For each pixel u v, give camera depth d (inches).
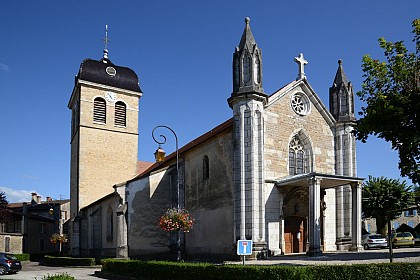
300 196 1075.3
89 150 1782.7
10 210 2244.1
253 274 573.6
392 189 1812.3
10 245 2064.5
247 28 1070.4
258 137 1005.2
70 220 1791.3
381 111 660.1
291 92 1139.9
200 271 660.7
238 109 1018.7
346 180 1031.0
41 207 2620.6
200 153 1226.0
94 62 1875.0
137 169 1891.0
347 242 1133.7
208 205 1157.1
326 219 1138.0
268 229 1011.3
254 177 977.5
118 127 1871.3
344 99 1217.4
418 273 560.1
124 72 1926.7
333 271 544.1
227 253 1048.2
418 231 1988.2
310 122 1165.1
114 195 1334.9
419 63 692.1
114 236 1350.9
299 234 1090.7
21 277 1026.1
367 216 1898.4
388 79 703.1
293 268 543.8
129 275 864.3
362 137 708.7
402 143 681.0
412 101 663.1
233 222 1034.1
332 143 1203.9
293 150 1136.2
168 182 1322.6
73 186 1852.9
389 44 709.3
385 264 558.3
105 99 1856.5
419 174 682.8
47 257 1572.3
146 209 1267.2
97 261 1391.5
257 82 1031.0
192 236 1218.6
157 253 1254.9
